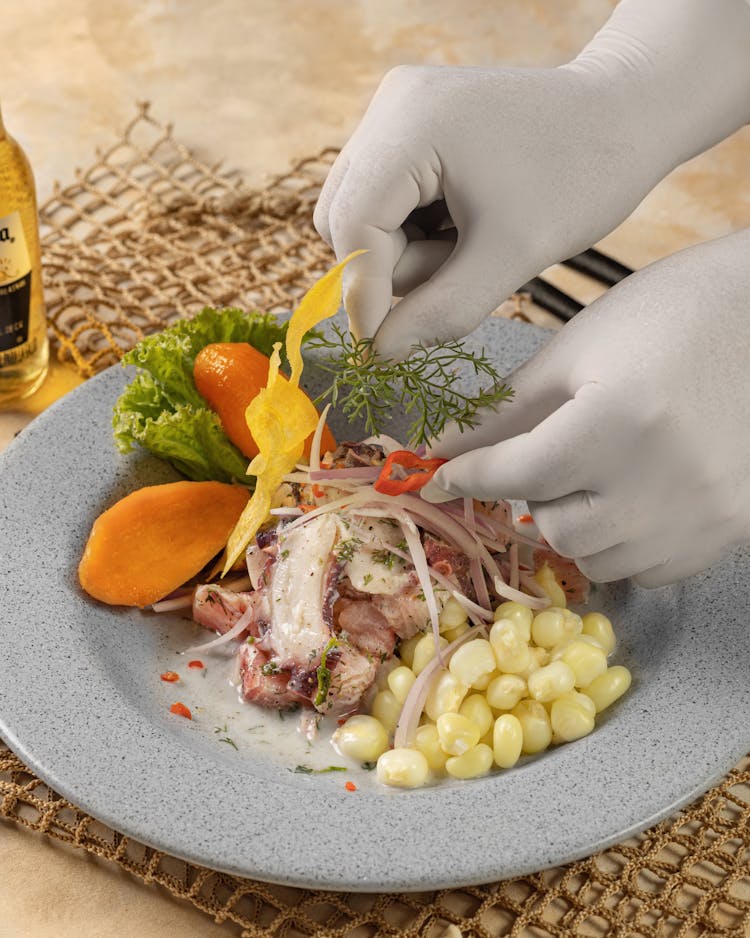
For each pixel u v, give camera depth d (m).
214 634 0.74
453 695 0.67
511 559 0.73
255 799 0.61
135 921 0.61
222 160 1.05
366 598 0.71
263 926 0.61
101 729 0.64
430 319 0.67
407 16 1.23
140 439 0.77
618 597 0.74
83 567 0.72
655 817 0.60
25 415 0.85
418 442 0.68
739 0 0.73
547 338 0.83
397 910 0.61
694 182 1.04
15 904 0.61
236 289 0.91
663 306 0.64
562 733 0.66
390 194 0.66
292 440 0.69
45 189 1.02
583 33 1.18
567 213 0.68
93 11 1.25
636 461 0.63
